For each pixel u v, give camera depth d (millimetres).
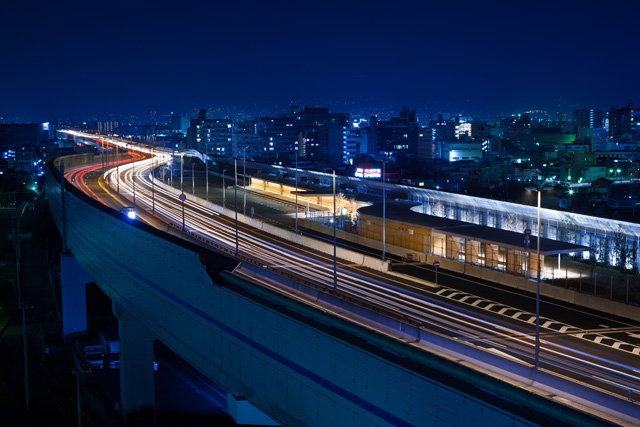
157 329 65812
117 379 85000
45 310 111562
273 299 45312
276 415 46281
